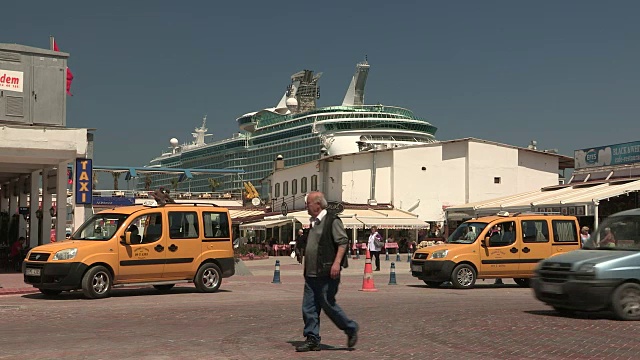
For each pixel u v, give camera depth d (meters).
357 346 9.36
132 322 12.09
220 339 9.99
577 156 45.56
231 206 71.31
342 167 58.84
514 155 57.53
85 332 10.77
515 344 9.66
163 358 8.44
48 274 16.58
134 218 17.75
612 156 42.38
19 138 24.56
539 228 21.80
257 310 14.11
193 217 18.81
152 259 17.84
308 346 8.86
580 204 34.47
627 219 13.46
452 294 19.00
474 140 56.56
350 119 110.75
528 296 18.34
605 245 13.43
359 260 42.69
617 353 9.00
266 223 52.09
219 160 142.12
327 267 8.64
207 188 143.38
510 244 21.39
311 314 8.84
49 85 26.56
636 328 11.33
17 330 11.05
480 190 56.56
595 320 12.36
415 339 10.02
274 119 131.88
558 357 8.68
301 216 49.72
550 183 58.66
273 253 49.97
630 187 34.53
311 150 115.25
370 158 57.97
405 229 54.38
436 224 56.56
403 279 26.55
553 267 12.86
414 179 56.66
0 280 22.55
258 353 8.79
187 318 12.67
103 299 16.88
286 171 69.00
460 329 11.10
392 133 110.81
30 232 32.59
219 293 18.83
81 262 16.75
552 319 12.51
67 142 25.12
